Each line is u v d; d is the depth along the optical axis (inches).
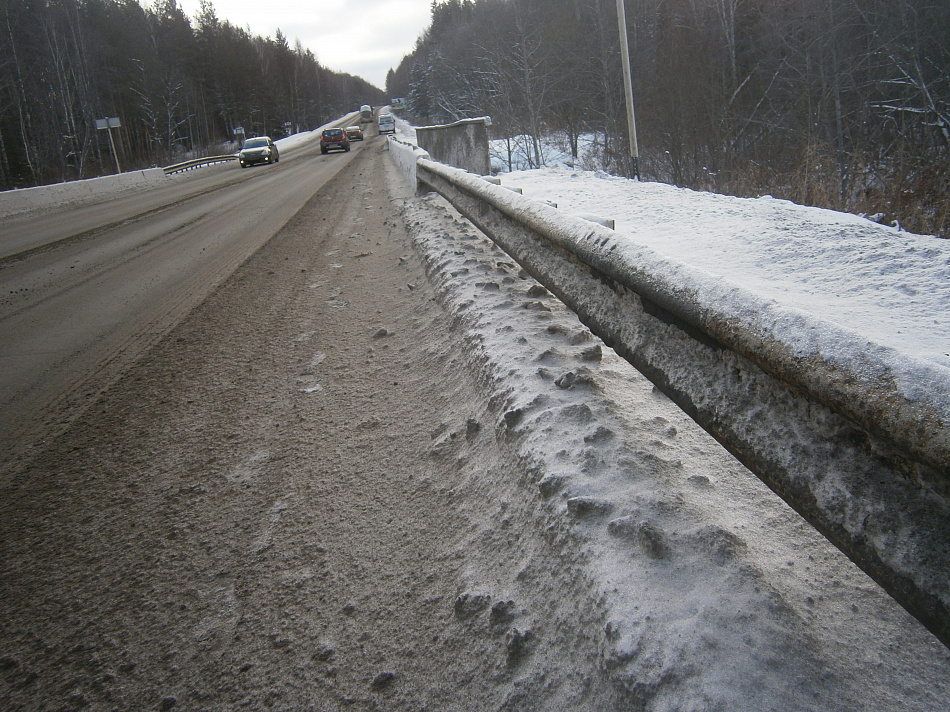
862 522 39.7
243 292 238.7
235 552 84.2
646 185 457.1
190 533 89.5
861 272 175.5
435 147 674.2
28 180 1861.5
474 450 96.7
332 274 253.9
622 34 628.1
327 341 171.5
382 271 245.8
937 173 394.0
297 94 5108.3
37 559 86.5
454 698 57.5
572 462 76.7
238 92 3730.3
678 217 291.3
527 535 73.0
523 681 56.3
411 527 84.9
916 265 176.4
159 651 68.2
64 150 2073.1
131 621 73.1
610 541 63.4
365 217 405.1
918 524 36.8
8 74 1845.5
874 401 37.3
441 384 127.6
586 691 52.2
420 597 71.4
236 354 168.6
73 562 85.2
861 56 799.1
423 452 104.4
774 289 167.2
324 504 93.5
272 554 82.9
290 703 60.1
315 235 356.8
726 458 79.7
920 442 33.7
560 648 57.5
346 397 132.6
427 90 3841.0
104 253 380.2
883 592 56.7
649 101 1006.4
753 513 69.2
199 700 61.4
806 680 46.5
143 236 440.1
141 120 2691.9
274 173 1073.5
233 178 1075.9
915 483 37.5
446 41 2770.7
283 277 258.4
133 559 84.7
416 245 264.8
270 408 131.3
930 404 34.0
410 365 144.3
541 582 65.7
